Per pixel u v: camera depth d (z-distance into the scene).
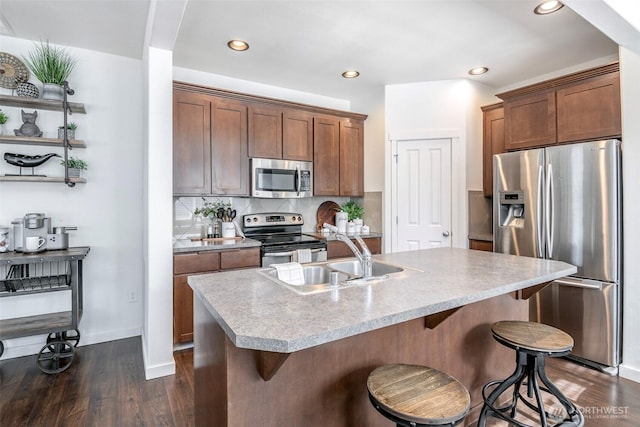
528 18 2.46
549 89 2.90
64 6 2.26
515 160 2.97
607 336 2.48
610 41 2.81
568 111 2.78
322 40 2.79
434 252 2.48
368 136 4.17
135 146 3.15
